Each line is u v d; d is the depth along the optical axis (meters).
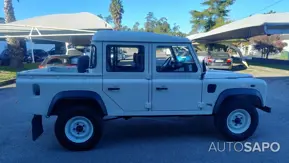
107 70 4.48
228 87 4.78
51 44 37.16
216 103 4.78
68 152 4.47
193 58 4.68
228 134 4.89
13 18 18.05
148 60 4.56
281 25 12.82
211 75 4.96
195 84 4.67
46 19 16.33
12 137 5.20
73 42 20.56
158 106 4.64
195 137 5.19
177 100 4.66
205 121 6.25
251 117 4.91
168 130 5.63
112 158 4.23
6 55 20.72
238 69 19.33
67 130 4.47
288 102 8.41
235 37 23.41
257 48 30.73
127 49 4.52
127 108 4.57
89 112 4.46
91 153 4.43
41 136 5.26
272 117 6.61
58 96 4.33
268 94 9.82
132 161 4.11
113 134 5.39
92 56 4.82
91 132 4.52
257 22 13.52
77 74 4.43
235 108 4.84
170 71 4.64
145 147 4.69
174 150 4.55
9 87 11.61
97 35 4.50
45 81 4.34
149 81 4.57
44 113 4.38
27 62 24.44
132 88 4.53
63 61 11.92
